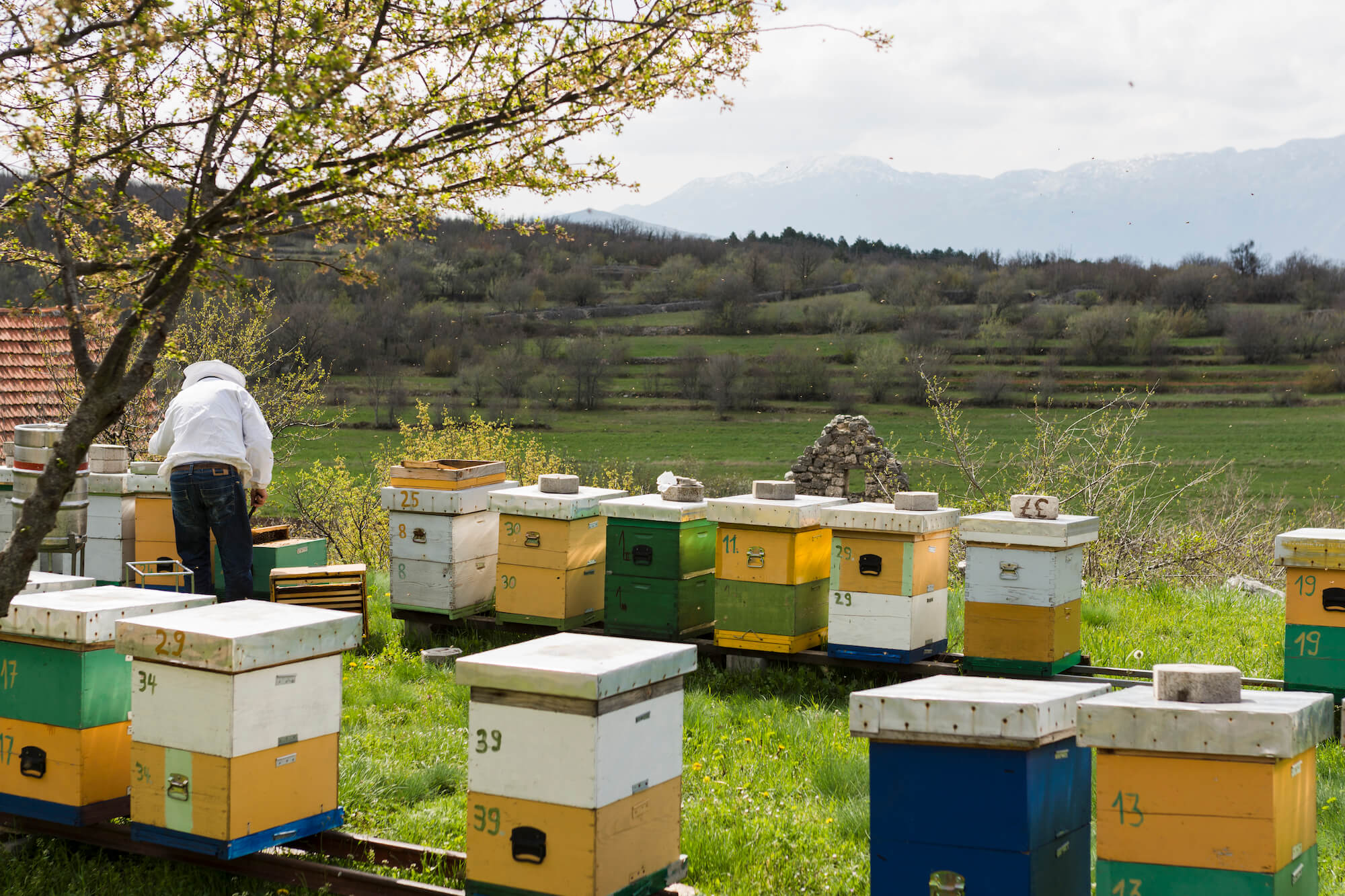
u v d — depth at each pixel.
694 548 7.65
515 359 74.50
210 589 7.84
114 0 4.09
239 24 3.97
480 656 3.73
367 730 6.19
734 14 4.02
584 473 43.22
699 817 4.89
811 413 70.00
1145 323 81.38
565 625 7.91
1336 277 100.44
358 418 59.31
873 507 7.36
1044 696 3.37
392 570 8.46
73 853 4.48
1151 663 7.86
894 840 3.41
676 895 3.87
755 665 7.43
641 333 95.56
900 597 6.96
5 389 15.91
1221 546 14.78
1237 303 99.44
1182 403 67.38
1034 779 3.29
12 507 8.71
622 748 3.62
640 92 4.10
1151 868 3.18
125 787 4.43
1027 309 97.69
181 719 3.97
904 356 73.88
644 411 71.31
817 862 4.54
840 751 5.82
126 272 4.44
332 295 71.50
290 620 4.15
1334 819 5.04
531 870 3.58
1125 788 3.22
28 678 4.37
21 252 4.48
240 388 7.88
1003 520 6.64
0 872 4.29
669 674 3.79
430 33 4.08
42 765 4.33
